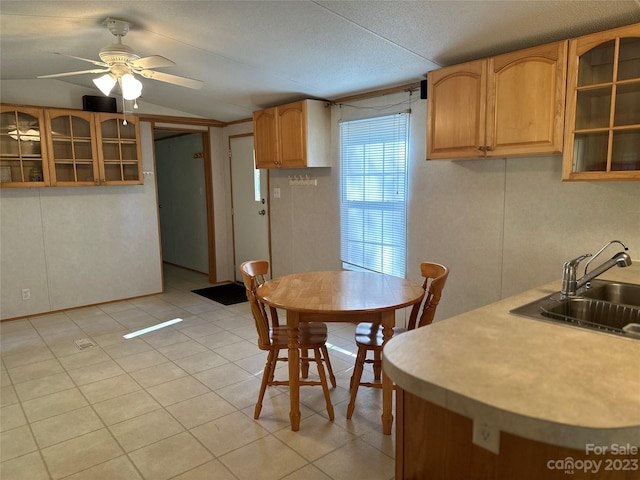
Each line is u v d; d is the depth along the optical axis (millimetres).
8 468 2252
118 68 2783
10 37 3125
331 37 2906
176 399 2957
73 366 3500
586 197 2762
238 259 6238
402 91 3777
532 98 2564
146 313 4914
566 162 2457
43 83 4715
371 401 2916
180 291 5895
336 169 4504
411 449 1474
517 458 1259
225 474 2193
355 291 2643
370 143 4109
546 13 2334
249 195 5828
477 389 1125
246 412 2785
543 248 2996
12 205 4652
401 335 1535
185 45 3266
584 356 1333
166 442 2465
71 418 2727
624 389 1118
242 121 5801
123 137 5059
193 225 6926
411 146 3742
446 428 1374
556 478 1229
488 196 3254
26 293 4781
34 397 2996
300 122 4320
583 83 2396
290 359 2510
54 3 2531
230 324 4512
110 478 2172
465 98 2875
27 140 4469
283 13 2631
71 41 3320
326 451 2371
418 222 3756
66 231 4992
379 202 4090
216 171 6207
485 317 1737
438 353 1366
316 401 2922
